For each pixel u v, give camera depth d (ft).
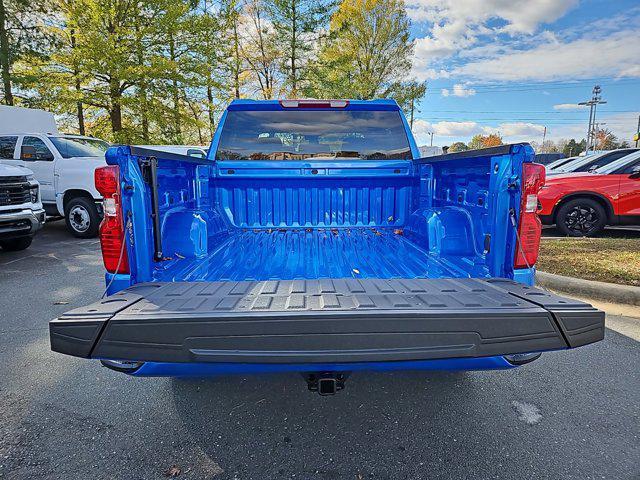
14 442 7.63
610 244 22.47
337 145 12.96
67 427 8.08
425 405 8.80
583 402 8.84
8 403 8.91
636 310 14.14
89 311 5.75
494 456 7.22
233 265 9.22
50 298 16.33
